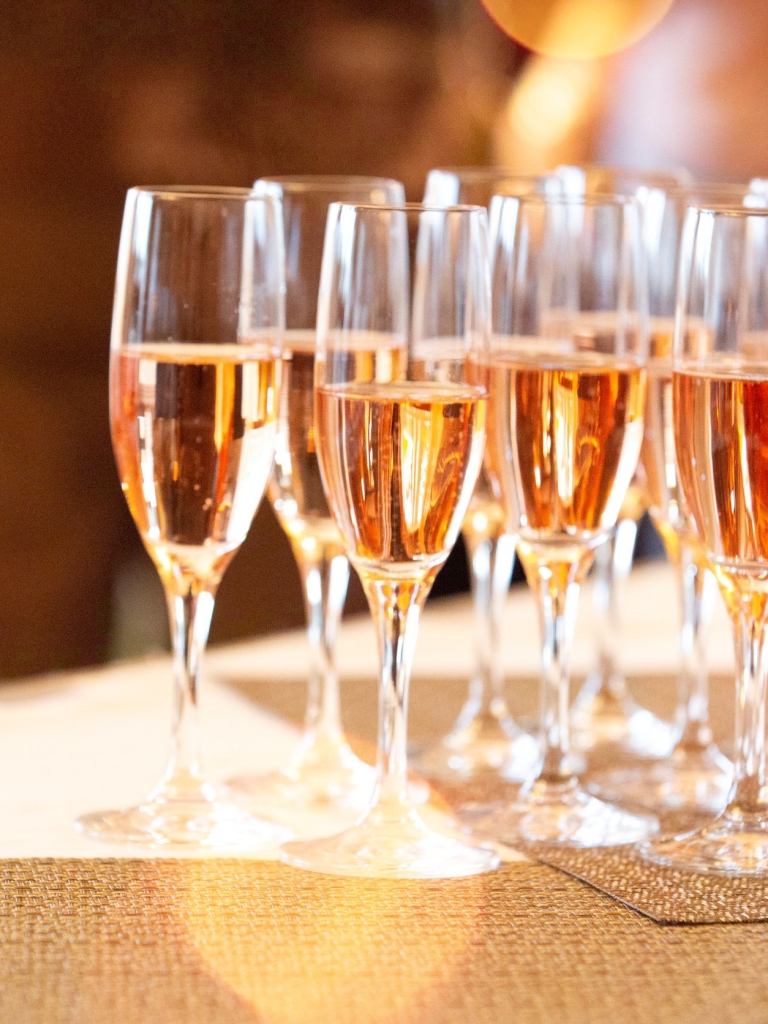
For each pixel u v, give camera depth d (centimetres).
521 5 291
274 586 263
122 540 267
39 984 78
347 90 270
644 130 318
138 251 91
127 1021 76
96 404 262
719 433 88
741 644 92
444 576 261
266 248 92
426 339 88
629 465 95
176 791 95
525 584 202
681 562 108
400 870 88
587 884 87
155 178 259
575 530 95
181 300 91
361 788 100
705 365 89
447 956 81
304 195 101
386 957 81
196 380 90
